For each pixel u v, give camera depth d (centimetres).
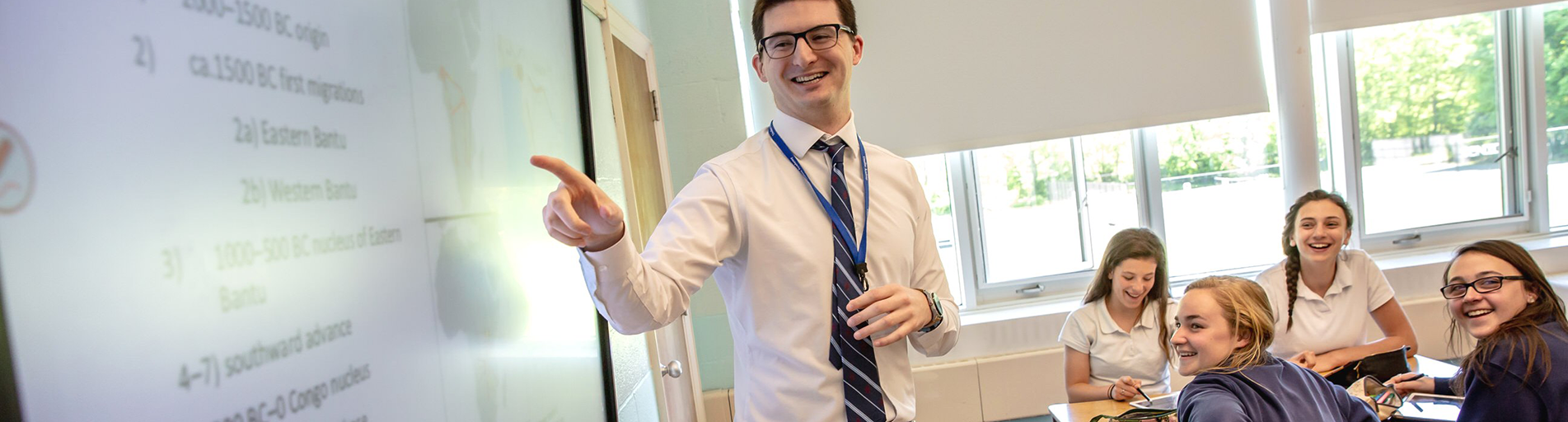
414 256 83
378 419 73
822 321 125
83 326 46
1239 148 409
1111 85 368
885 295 121
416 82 87
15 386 42
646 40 329
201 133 55
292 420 61
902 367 132
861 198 135
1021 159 410
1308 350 288
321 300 67
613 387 144
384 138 79
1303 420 155
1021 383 376
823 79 128
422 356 82
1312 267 289
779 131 133
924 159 411
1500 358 178
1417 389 228
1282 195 410
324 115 69
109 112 49
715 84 353
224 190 57
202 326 54
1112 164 411
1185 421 154
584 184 88
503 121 112
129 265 49
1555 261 394
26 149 43
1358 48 411
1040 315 383
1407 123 415
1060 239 413
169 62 53
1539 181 414
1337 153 415
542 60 134
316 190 67
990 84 366
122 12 50
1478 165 418
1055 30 366
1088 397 274
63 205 45
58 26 46
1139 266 273
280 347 61
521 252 113
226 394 55
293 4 66
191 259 54
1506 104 415
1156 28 367
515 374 105
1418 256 412
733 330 135
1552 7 407
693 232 117
